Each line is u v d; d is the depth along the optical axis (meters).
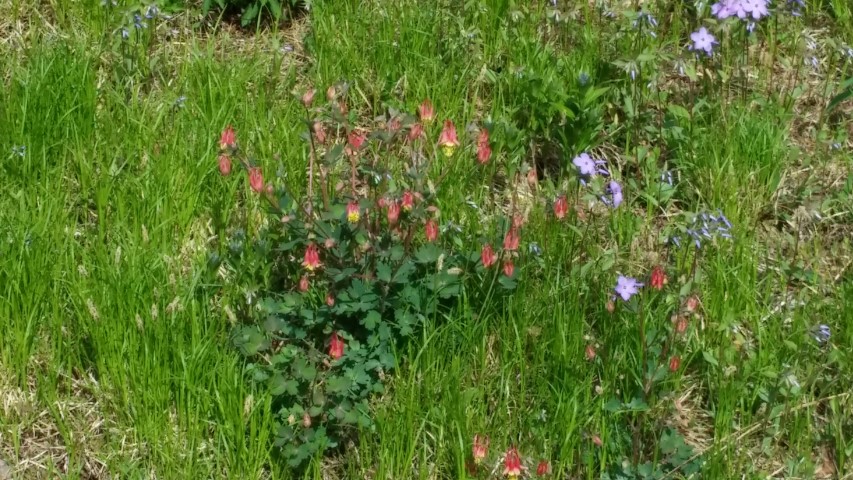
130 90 3.07
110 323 2.57
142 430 2.50
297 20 3.34
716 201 2.92
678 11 3.26
